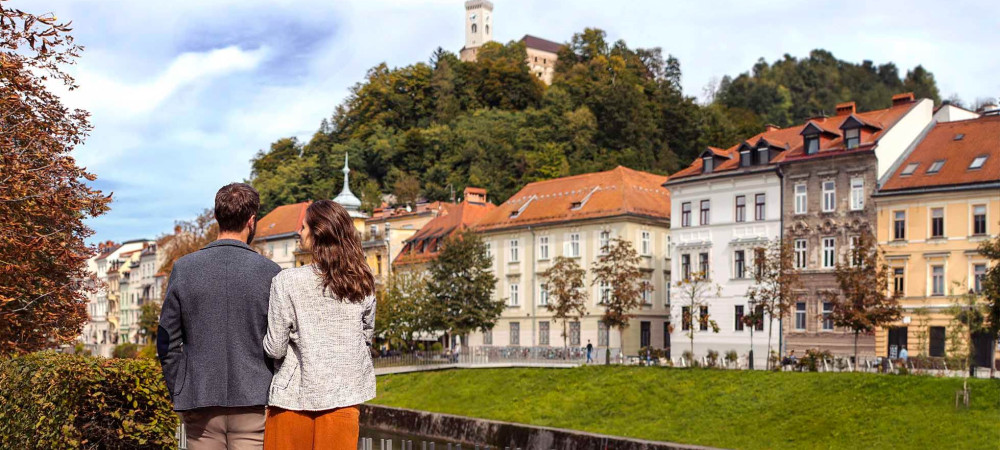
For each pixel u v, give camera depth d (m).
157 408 11.08
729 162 71.81
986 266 57.31
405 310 77.94
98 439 10.84
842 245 63.91
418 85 177.38
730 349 69.00
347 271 6.59
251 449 6.84
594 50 184.75
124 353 106.31
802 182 66.12
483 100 175.88
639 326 78.00
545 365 59.56
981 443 35.56
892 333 60.59
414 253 96.38
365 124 172.25
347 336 6.58
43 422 10.89
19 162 17.00
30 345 19.77
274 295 6.60
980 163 59.22
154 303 111.56
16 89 16.73
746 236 69.00
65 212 18.19
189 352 6.77
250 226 7.23
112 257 168.75
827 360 51.44
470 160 144.75
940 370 47.31
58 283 19.58
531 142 141.75
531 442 42.94
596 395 52.28
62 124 18.52
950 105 69.44
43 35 16.06
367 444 16.28
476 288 75.56
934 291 59.41
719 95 194.38
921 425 38.22
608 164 131.75
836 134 66.81
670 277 79.75
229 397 6.66
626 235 77.81
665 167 136.62
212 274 6.78
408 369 64.81
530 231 85.06
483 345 88.38
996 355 54.94
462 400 57.78
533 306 84.12
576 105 149.75
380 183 155.88
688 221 72.94
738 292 68.88
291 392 6.53
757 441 41.19
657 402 48.88
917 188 60.12
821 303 64.31
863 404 41.28
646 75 180.25
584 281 80.19
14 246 17.14
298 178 152.50
